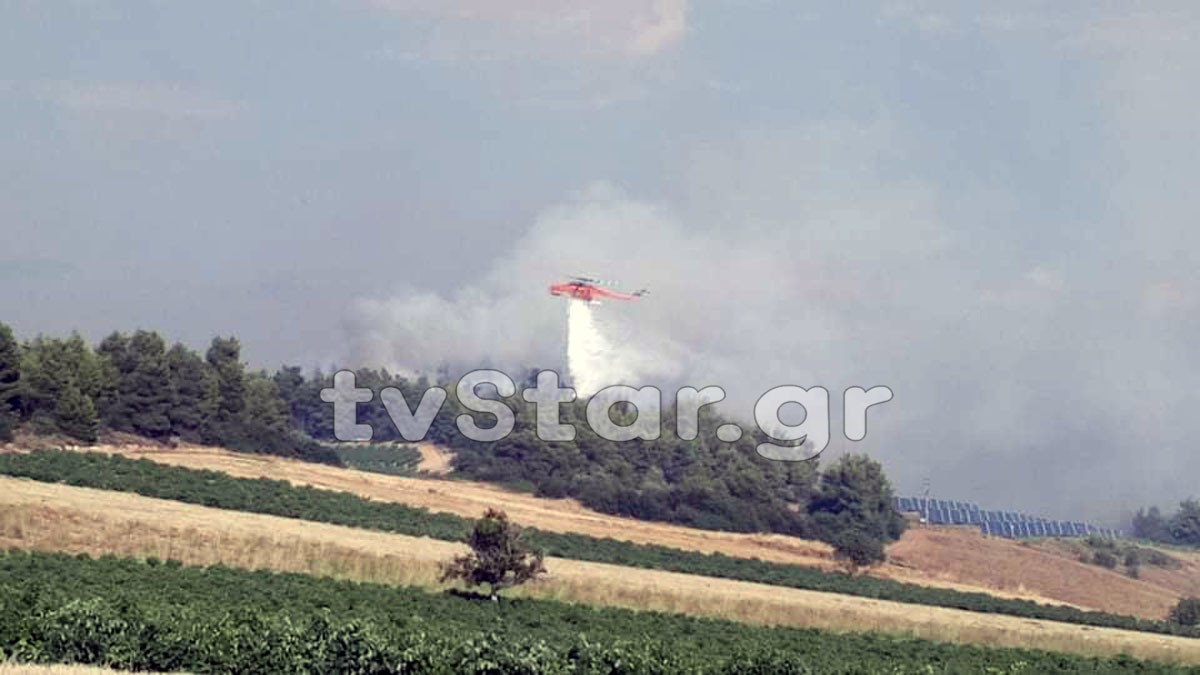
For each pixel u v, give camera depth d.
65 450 148.62
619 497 181.12
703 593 112.62
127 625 60.75
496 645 66.38
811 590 132.62
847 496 196.75
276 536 111.31
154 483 133.00
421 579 104.62
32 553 95.31
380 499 155.12
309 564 104.44
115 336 175.88
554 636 84.19
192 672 59.84
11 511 104.12
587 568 121.94
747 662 70.69
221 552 104.12
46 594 70.56
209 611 69.50
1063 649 106.75
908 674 79.19
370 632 63.91
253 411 185.88
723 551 159.25
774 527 185.50
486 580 100.75
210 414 178.12
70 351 166.38
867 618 110.25
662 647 72.00
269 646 61.47
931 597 137.62
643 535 163.00
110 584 84.06
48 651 59.59
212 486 138.25
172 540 105.06
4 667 54.22
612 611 100.88
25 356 159.25
